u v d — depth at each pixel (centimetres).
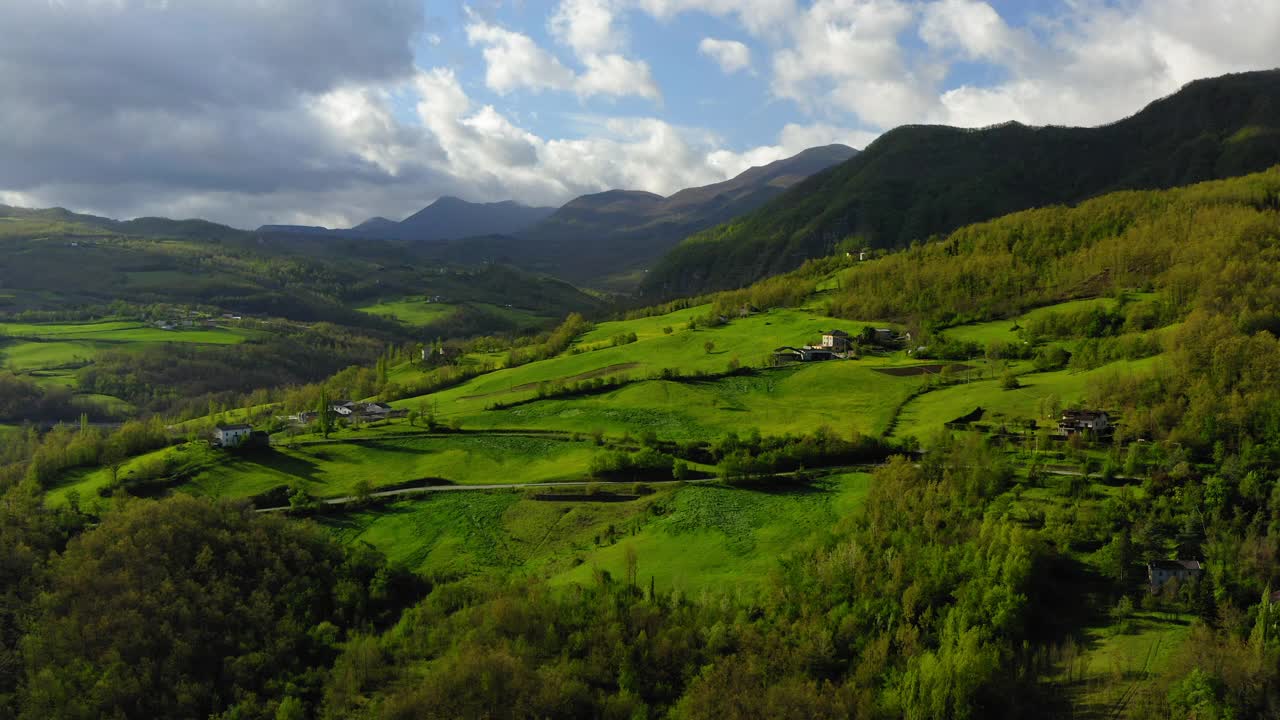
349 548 13550
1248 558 9388
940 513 11269
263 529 13112
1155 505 10956
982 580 9306
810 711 8044
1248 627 8319
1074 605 9356
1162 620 8906
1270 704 7362
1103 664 8250
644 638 9631
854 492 13612
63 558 12388
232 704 9862
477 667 9188
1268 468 11469
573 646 9844
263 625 11162
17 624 11069
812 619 9488
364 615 11700
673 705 8881
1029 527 10925
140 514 13000
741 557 11800
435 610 11194
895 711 8125
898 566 9994
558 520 14175
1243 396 13550
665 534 12862
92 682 9869
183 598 11294
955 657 8000
